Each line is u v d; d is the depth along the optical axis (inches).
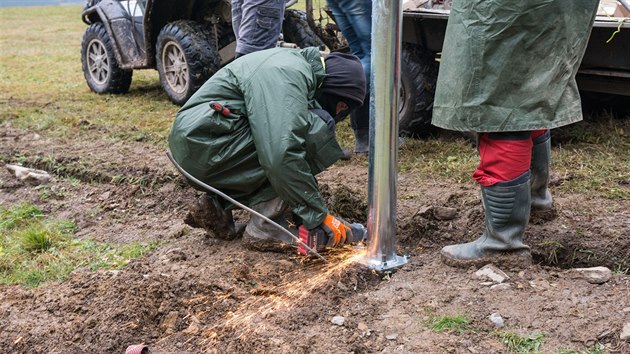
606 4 204.8
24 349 116.3
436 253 143.3
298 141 131.2
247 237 148.0
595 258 141.7
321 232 139.6
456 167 199.3
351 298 125.0
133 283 131.7
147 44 312.7
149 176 196.7
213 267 139.6
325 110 144.9
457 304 120.6
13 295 132.9
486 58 117.3
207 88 140.9
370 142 131.2
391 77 126.0
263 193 143.9
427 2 226.5
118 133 255.0
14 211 180.9
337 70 142.5
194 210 148.9
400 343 110.5
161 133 253.4
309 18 260.1
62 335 118.5
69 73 431.2
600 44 188.4
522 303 119.6
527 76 117.6
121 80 341.1
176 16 315.0
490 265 131.5
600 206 163.9
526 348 107.3
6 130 266.7
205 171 140.4
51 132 261.1
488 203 129.6
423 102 225.3
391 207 133.1
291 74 134.3
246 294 128.1
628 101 239.9
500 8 114.3
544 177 148.9
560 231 149.6
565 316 115.0
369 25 208.5
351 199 170.4
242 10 218.2
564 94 121.3
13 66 469.7
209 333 116.8
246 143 138.6
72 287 135.0
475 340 110.2
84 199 189.6
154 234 163.5
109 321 120.6
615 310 116.1
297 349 109.3
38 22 884.0
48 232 164.4
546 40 116.1
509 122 119.3
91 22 365.4
